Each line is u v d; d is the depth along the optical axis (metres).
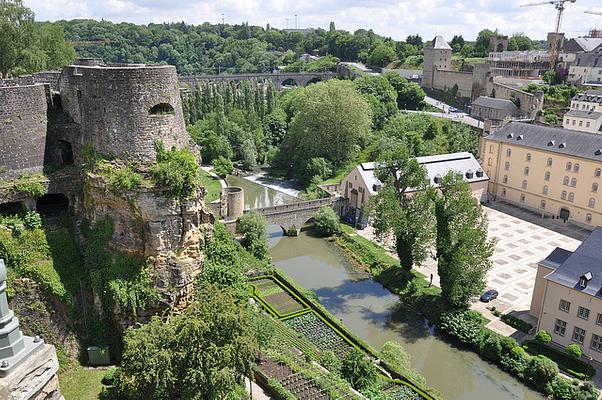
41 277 43.38
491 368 51.81
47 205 49.25
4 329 15.45
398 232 64.69
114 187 43.59
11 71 77.75
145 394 33.19
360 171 85.44
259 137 133.50
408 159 65.50
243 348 34.50
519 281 67.50
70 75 47.09
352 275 72.62
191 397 32.41
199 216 48.50
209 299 36.97
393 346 50.91
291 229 84.31
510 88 147.00
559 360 50.38
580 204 88.75
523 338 54.59
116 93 42.78
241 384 39.50
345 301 64.94
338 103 115.62
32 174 46.19
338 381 43.19
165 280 45.12
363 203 85.44
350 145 118.25
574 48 176.25
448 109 161.38
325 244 82.44
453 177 60.31
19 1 79.00
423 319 61.06
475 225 62.47
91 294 45.47
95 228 46.31
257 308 55.16
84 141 46.12
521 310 60.09
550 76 154.50
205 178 96.94
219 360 33.03
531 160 96.25
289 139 123.50
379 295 66.69
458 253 55.38
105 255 45.50
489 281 67.38
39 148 46.81
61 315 43.97
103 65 59.03
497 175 103.81
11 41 77.62
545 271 56.16
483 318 57.97
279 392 40.75
